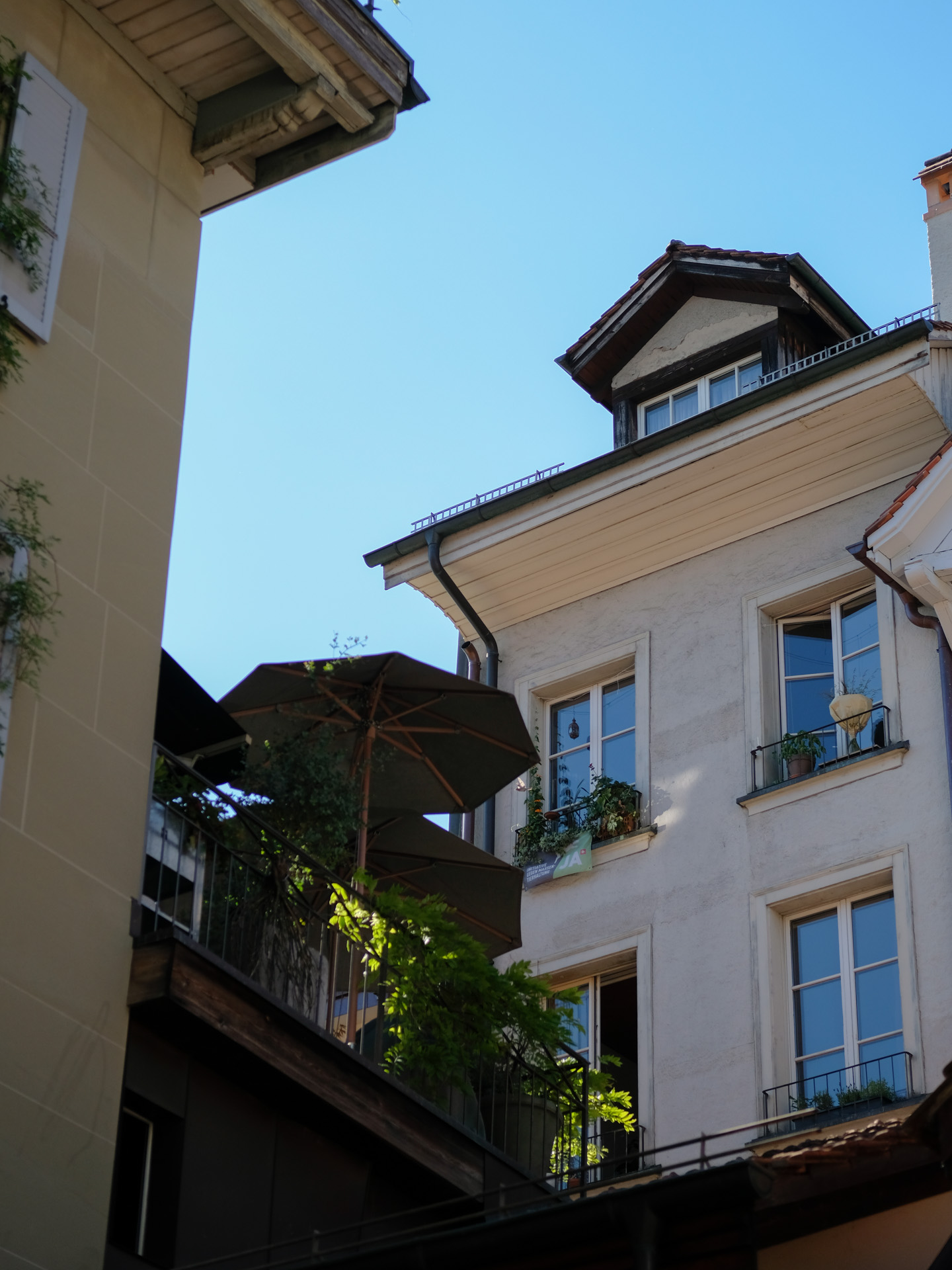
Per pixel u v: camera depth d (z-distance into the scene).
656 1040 18.41
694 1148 17.56
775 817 18.81
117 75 13.66
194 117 14.28
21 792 10.99
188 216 13.95
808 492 20.16
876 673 19.03
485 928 16.48
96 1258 10.42
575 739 20.97
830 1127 16.50
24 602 11.24
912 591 18.17
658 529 20.92
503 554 21.55
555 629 21.55
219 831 12.62
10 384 11.80
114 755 11.70
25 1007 10.52
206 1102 11.60
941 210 22.66
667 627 20.62
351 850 14.84
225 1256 11.15
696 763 19.66
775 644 19.95
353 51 14.02
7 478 11.58
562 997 14.25
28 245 12.23
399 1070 13.14
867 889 18.03
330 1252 10.57
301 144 14.52
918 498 18.03
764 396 19.77
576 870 19.72
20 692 11.20
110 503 12.33
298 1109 12.10
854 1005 17.61
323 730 14.73
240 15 13.50
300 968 12.63
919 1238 9.42
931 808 17.81
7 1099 10.24
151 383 13.03
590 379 22.72
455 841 15.99
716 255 21.92
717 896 18.77
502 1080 13.98
